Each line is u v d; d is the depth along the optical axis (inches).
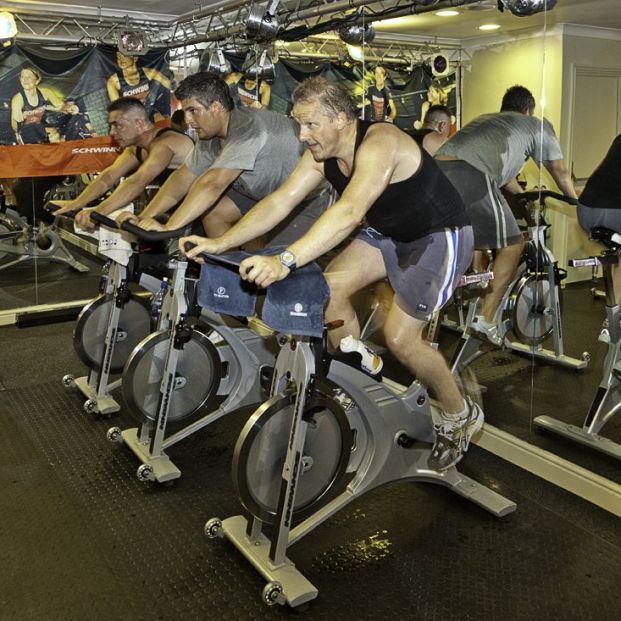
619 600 79.9
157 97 209.3
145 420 113.6
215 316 114.2
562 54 93.7
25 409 135.6
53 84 193.5
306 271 75.0
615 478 99.5
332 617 78.2
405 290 88.2
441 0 106.7
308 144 77.7
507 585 83.0
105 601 80.5
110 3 177.9
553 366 106.1
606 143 90.5
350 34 128.9
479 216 110.0
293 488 81.3
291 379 81.8
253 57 172.6
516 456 112.5
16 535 93.7
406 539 93.0
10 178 193.9
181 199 128.7
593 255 96.3
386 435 92.3
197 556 89.1
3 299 200.7
